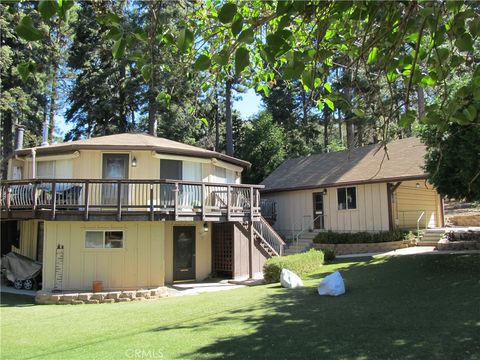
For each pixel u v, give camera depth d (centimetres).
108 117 3741
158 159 1784
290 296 1199
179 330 902
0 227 1912
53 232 1578
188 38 290
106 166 1742
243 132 4319
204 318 1016
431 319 842
